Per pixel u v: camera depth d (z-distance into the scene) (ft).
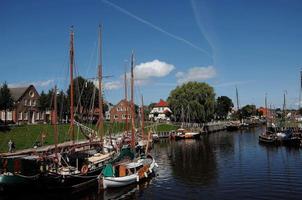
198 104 411.95
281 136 254.27
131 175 124.98
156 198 108.17
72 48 130.00
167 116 577.84
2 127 234.58
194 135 330.95
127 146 190.80
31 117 319.27
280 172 145.79
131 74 181.27
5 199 104.63
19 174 103.19
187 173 147.64
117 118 380.99
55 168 112.27
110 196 110.52
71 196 110.32
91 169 118.62
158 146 268.41
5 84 272.72
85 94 296.71
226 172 148.15
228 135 371.56
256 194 110.83
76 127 245.65
